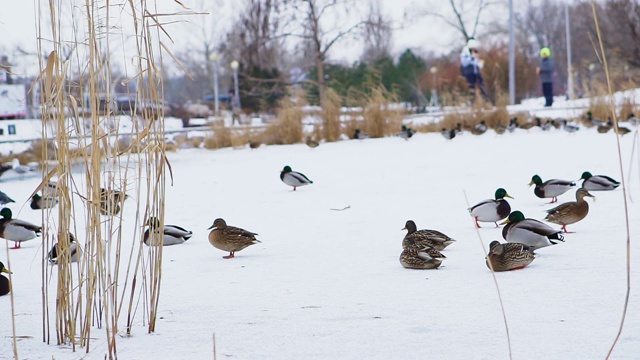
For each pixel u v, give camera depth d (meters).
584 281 7.52
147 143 6.32
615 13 52.75
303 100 34.78
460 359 5.36
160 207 6.73
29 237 11.42
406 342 5.82
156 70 6.18
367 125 34.72
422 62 64.12
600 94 34.91
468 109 37.19
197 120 56.28
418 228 11.44
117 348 5.97
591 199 13.37
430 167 20.09
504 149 24.66
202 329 6.43
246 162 25.14
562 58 76.38
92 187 6.11
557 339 5.69
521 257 8.17
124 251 10.74
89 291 5.94
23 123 37.22
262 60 52.62
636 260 8.35
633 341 5.56
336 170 20.78
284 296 7.54
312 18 51.19
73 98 6.00
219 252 10.31
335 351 5.68
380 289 7.66
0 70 7.00
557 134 30.30
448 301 7.02
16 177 24.28
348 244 10.47
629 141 24.58
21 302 7.69
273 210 14.19
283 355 5.63
